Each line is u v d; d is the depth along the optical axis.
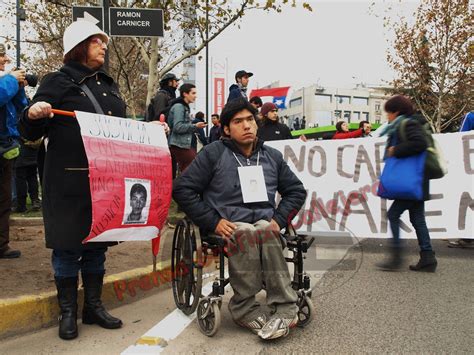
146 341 3.06
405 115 5.07
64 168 3.11
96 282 3.38
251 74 8.09
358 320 3.45
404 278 4.59
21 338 3.14
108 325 3.30
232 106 3.48
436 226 6.13
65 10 12.94
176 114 6.67
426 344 3.03
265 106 7.34
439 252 5.87
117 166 3.11
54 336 3.17
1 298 3.25
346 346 3.00
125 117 3.56
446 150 6.16
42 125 3.04
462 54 21.80
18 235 5.74
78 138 3.14
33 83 4.61
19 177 7.10
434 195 6.14
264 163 3.56
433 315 3.55
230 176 3.43
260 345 3.03
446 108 25.03
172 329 3.31
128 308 3.80
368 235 6.21
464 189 6.07
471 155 6.09
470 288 4.26
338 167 6.49
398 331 3.24
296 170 6.64
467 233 6.04
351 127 14.79
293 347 2.99
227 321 3.49
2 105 4.11
